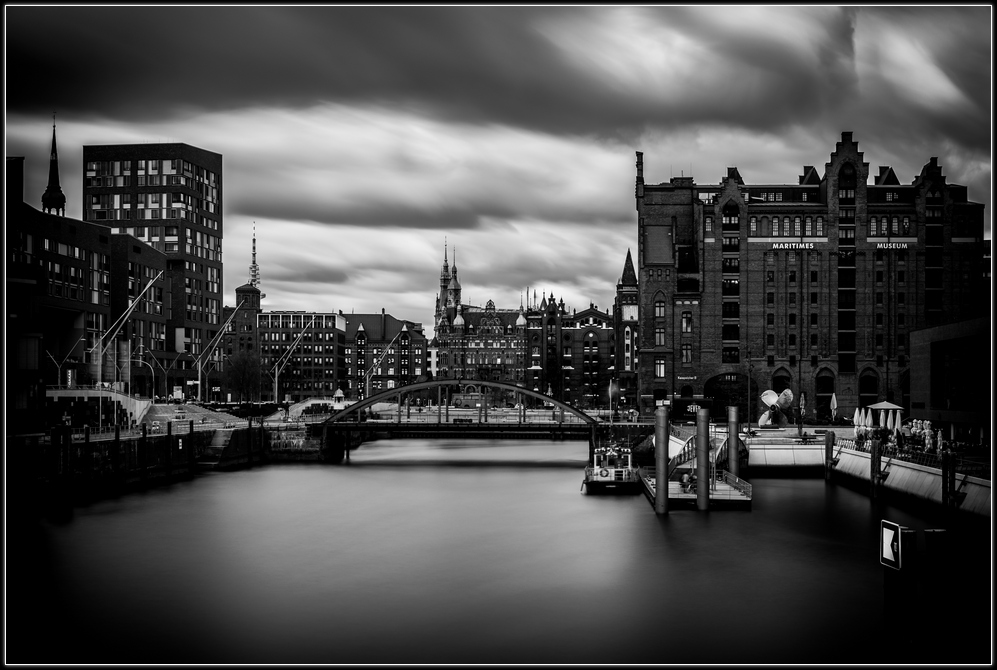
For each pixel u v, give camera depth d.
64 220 137.62
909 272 151.38
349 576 62.28
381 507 89.62
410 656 47.50
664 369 152.62
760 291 152.12
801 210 152.50
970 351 86.94
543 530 77.31
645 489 97.94
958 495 72.00
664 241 155.88
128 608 55.03
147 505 88.62
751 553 68.31
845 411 150.75
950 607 49.28
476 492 100.25
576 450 159.00
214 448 122.44
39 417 92.94
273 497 95.50
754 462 108.31
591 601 56.56
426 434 141.38
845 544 70.88
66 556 67.44
